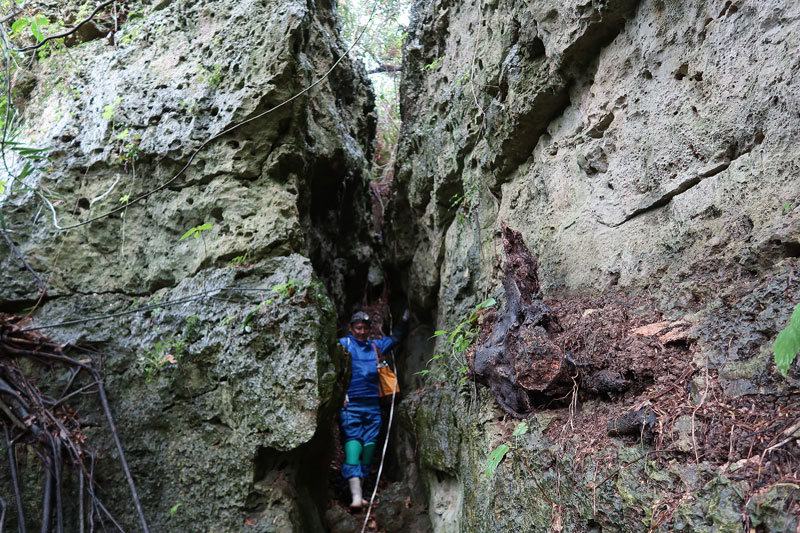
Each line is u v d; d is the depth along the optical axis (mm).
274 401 3525
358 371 4996
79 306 3965
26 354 3758
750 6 2072
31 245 4016
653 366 2021
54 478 3463
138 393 3822
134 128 4203
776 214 1887
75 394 3736
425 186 4965
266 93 3934
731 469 1485
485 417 3016
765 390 1602
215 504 3555
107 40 4734
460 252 4340
